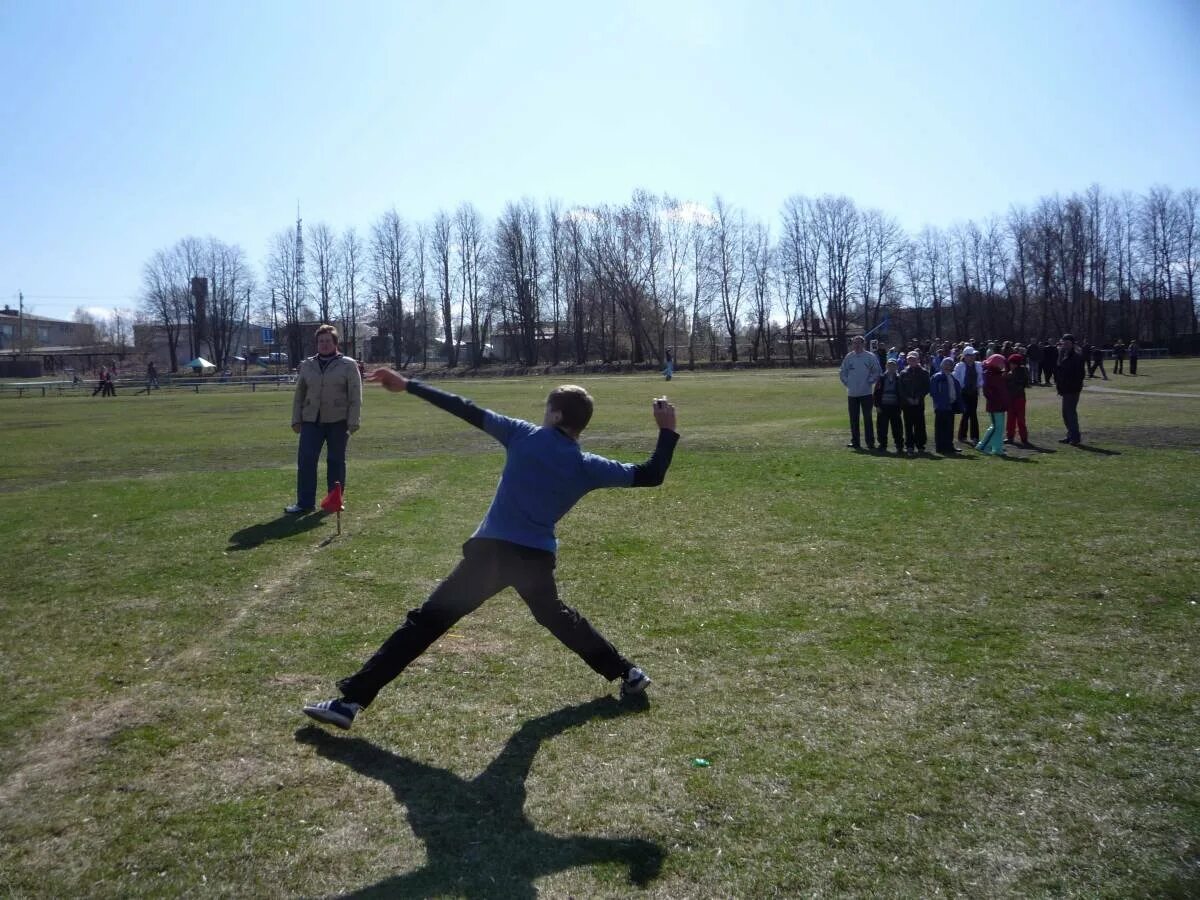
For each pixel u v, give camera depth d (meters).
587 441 19.55
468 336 112.94
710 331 102.31
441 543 9.30
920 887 3.60
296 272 104.19
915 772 4.48
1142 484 12.44
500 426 5.04
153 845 3.89
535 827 4.03
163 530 10.02
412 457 17.17
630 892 3.57
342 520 10.54
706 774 4.48
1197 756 4.62
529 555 4.89
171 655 6.11
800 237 100.12
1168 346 85.75
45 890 3.59
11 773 4.51
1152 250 91.31
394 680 5.66
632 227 95.50
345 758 4.67
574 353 106.69
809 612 6.97
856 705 5.27
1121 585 7.54
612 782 4.41
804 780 4.41
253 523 10.38
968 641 6.31
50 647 6.26
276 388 66.44
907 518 10.35
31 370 102.00
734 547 9.04
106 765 4.59
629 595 7.43
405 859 3.79
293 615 6.93
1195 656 5.97
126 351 111.69
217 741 4.85
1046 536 9.30
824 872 3.69
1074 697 5.34
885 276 99.81
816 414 26.66
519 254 101.25
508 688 5.55
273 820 4.09
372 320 109.69
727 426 22.66
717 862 3.76
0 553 8.96
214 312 109.31
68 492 13.04
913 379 16.33
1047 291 92.25
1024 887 3.59
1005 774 4.45
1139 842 3.88
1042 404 26.80
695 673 5.77
